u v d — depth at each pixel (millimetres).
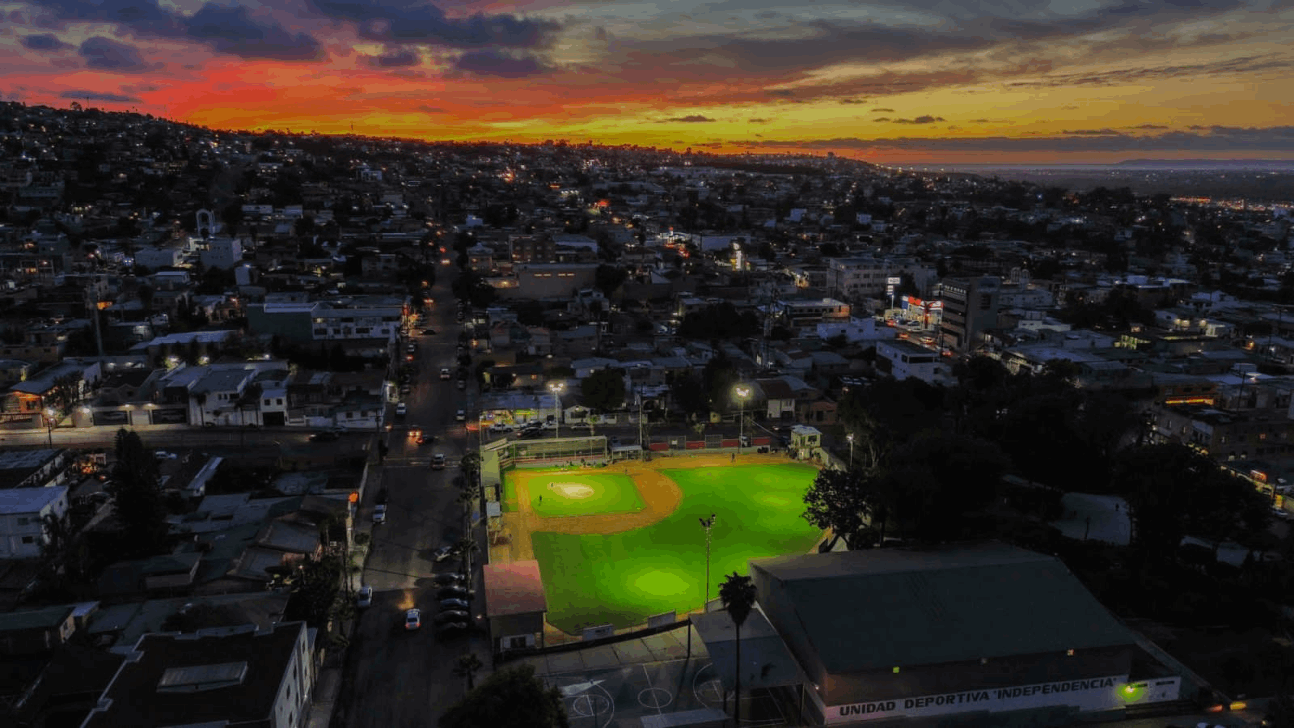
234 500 89062
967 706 59156
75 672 55156
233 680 51031
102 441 108125
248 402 116812
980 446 81188
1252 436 110375
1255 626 71875
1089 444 102250
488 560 83375
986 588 64375
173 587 69562
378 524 90875
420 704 60188
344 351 144750
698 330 177000
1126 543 88188
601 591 77938
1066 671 60094
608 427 127375
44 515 77188
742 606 56719
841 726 57094
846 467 109000
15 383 119625
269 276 199250
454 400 135875
